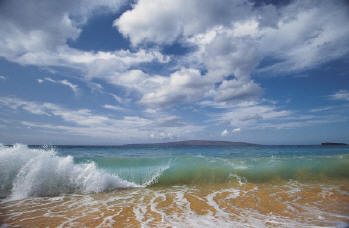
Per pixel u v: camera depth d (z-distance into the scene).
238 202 4.78
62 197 5.50
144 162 10.46
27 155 6.68
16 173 6.20
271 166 9.55
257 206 4.43
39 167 6.38
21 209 4.38
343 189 6.06
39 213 4.07
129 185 7.06
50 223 3.48
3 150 6.55
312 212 3.96
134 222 3.47
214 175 8.13
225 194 5.62
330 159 11.44
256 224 3.33
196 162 10.41
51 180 6.27
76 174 6.69
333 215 3.77
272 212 3.99
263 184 6.95
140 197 5.44
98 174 6.86
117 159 11.04
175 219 3.61
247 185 6.80
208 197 5.32
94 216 3.84
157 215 3.86
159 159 11.18
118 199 5.24
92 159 10.98
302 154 18.44
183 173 8.36
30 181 6.06
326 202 4.69
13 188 5.88
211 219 3.60
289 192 5.72
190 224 3.35
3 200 5.18
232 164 9.98
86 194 5.86
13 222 3.54
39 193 5.86
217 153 20.97
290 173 8.45
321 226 3.22
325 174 8.35
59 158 7.04
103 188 6.55
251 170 8.80
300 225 3.28
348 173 8.48
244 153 20.59
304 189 6.09
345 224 3.31
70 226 3.32
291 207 4.33
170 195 5.62
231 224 3.34
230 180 7.54
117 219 3.64
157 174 8.28
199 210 4.16
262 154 18.91
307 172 8.60
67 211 4.20
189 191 6.11
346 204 4.53
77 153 20.23
